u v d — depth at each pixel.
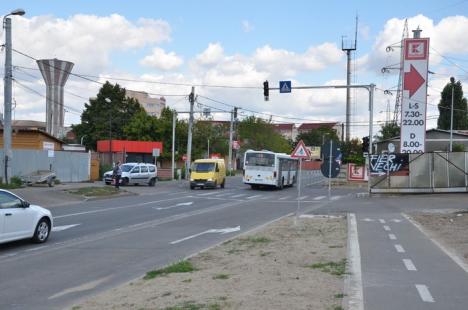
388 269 9.95
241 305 7.18
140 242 14.95
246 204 29.55
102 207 26.58
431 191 36.28
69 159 46.16
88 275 10.35
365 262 10.71
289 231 16.61
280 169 45.41
